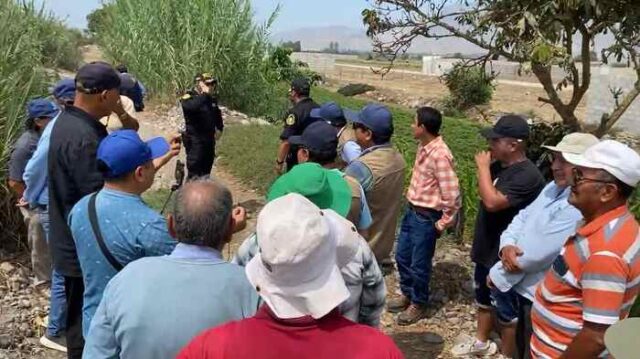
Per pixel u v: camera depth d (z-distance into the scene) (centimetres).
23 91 626
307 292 180
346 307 252
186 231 240
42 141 449
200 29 1479
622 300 256
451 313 522
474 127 1355
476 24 613
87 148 347
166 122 1361
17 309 499
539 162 552
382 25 645
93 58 2048
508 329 413
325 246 182
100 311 241
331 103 575
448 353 468
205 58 1476
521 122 404
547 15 561
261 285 185
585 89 639
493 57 654
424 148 481
